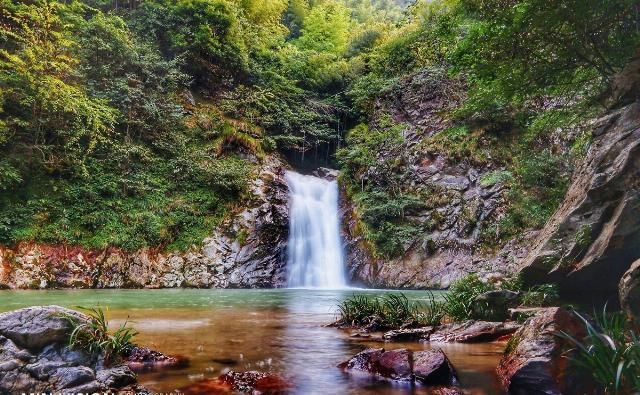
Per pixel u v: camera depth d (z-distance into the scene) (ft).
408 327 20.88
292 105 84.58
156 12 73.15
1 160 47.57
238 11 83.71
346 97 93.20
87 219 50.72
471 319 22.84
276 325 22.36
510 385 11.13
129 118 59.52
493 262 51.31
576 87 28.45
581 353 11.03
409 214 62.80
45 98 48.60
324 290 52.70
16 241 45.60
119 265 50.19
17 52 49.78
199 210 59.47
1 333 12.00
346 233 66.90
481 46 24.25
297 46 106.32
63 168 52.65
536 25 22.18
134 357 13.80
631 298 13.29
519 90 27.50
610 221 19.84
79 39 58.13
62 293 40.06
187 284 53.16
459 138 64.39
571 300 23.00
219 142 68.13
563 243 22.50
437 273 54.70
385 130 75.97
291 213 64.59
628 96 23.32
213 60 79.92
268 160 72.23
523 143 57.36
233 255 57.67
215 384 11.56
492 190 57.62
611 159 21.35
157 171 60.44
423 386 11.55
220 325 22.00
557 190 49.42
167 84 66.95
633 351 9.91
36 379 10.90
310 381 12.00
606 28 22.93
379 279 57.98
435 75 76.74
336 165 88.48
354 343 17.75
